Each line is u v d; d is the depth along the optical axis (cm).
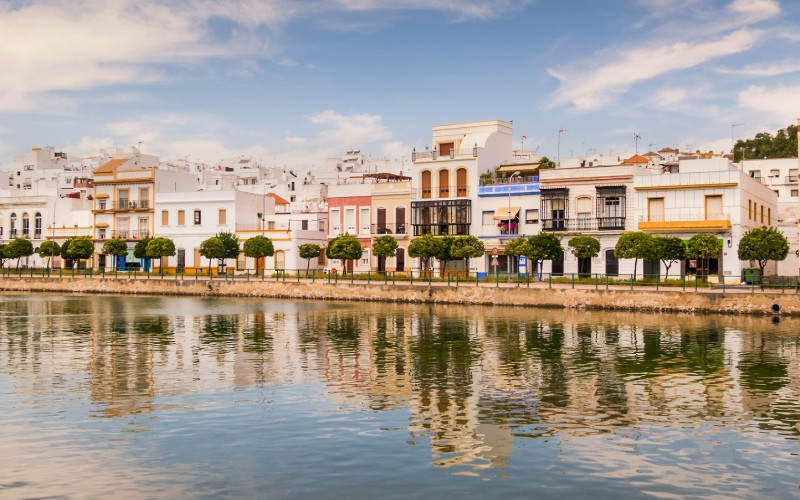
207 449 1780
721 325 4266
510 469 1650
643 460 1716
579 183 6950
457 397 2353
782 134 12319
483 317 4853
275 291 6931
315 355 3203
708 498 1492
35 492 1503
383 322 4572
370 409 2184
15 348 3409
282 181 13638
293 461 1694
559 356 3166
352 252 7462
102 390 2441
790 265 7419
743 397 2362
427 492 1508
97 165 13775
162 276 7931
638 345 3491
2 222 10681
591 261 6838
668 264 6278
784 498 1494
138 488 1526
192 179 10350
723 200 6244
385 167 12600
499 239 7438
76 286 7944
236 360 3064
